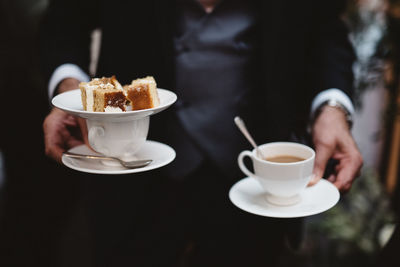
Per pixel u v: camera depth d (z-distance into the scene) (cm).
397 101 156
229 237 111
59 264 163
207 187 109
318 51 107
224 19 103
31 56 166
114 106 82
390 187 194
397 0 146
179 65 105
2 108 178
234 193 92
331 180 95
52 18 111
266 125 107
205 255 114
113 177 108
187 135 106
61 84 103
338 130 96
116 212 109
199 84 105
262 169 88
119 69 105
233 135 106
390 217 175
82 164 87
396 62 148
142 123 85
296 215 85
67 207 187
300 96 109
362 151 207
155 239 110
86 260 165
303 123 110
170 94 87
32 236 170
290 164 85
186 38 104
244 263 113
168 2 101
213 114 106
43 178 184
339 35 108
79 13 112
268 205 89
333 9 107
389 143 195
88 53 116
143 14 101
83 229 183
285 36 101
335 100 101
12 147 181
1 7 156
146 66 104
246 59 105
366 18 157
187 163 107
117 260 111
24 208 179
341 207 185
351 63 108
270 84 103
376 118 201
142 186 107
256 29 104
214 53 104
